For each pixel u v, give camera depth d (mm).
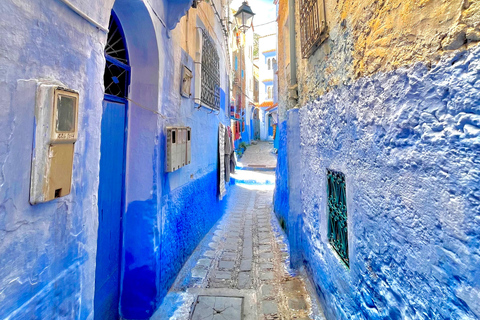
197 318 2717
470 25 899
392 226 1396
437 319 1068
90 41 1463
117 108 2637
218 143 6762
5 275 941
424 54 1123
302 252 3729
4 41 927
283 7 5562
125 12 2395
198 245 4680
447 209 1007
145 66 2734
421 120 1148
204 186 5230
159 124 2836
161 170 2955
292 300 2986
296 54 4031
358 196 1827
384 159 1463
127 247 2791
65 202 1273
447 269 1013
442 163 1030
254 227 5938
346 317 2086
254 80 25938
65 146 1205
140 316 2738
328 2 2443
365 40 1673
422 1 1123
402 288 1318
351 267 1969
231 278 3561
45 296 1144
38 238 1103
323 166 2709
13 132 972
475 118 885
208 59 5223
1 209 923
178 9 2932
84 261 1438
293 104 4031
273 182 12094
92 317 1526
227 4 8312
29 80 1044
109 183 2539
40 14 1099
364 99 1699
